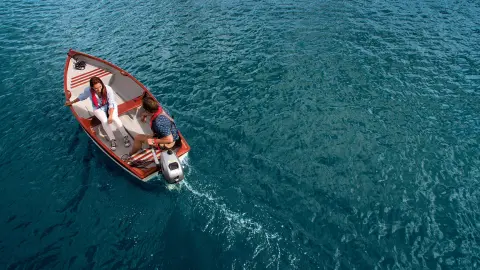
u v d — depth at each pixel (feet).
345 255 23.24
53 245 24.23
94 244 24.23
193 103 39.50
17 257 23.45
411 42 52.95
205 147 32.65
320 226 25.21
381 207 26.71
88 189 28.43
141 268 22.65
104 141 30.60
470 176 29.43
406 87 42.06
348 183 28.86
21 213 26.68
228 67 46.98
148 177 27.07
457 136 34.09
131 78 36.35
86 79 37.40
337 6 66.85
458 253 23.30
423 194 27.78
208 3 70.08
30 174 30.22
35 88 43.09
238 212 26.11
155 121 23.93
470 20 60.13
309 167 30.45
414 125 35.63
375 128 35.22
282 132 34.76
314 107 38.55
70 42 54.90
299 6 67.31
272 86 42.55
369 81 43.29
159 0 71.97
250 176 29.43
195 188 28.07
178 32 57.88
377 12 63.98
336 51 50.57
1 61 49.47
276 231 24.73
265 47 52.16
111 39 55.83
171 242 24.12
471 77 44.09
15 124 36.60
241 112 37.86
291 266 22.48
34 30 59.26
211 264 22.62
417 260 22.90
